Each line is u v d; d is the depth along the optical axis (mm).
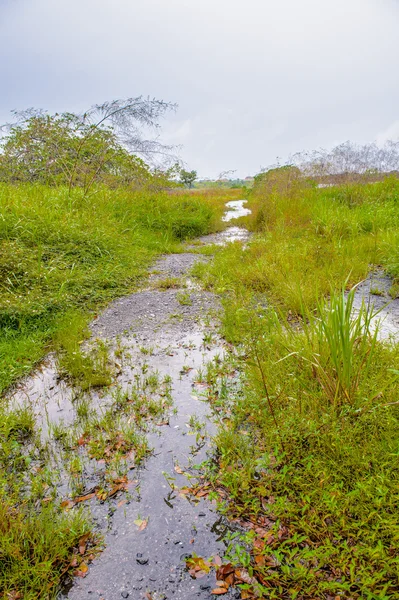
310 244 7215
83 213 7961
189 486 2412
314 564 1832
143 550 2021
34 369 3814
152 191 12281
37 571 1834
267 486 2281
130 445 2756
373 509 1963
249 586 1734
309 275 5551
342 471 2211
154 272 7039
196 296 5738
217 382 3512
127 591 1832
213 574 1889
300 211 10695
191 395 3348
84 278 5773
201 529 2125
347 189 11734
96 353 4082
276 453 2418
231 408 3111
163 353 4098
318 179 14422
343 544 1811
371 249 6930
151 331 4625
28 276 5262
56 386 3539
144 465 2592
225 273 6496
